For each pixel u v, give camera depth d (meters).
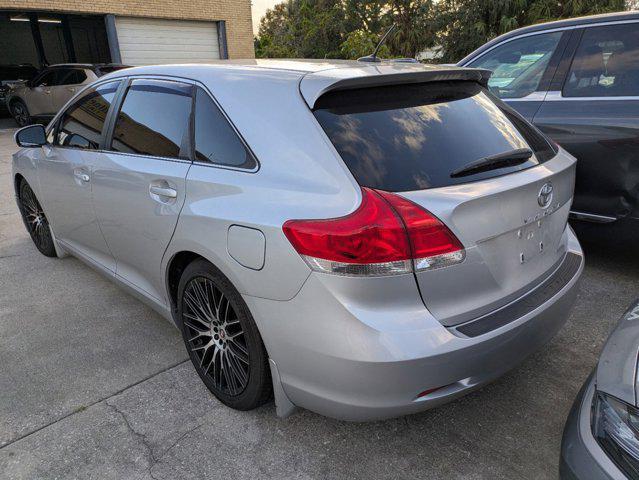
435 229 1.65
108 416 2.33
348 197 1.68
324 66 2.18
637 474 1.32
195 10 15.65
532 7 22.34
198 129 2.26
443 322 1.74
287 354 1.86
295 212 1.75
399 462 2.04
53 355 2.84
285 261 1.76
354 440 2.15
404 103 2.01
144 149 2.58
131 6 14.41
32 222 4.34
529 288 2.04
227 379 2.29
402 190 1.71
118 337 3.01
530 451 2.07
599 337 2.85
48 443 2.17
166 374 2.64
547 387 2.46
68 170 3.22
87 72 11.71
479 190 1.76
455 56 24.02
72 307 3.40
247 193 1.93
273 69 2.16
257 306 1.90
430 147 1.87
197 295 2.31
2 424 2.29
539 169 2.05
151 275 2.66
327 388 1.78
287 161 1.87
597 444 1.43
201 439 2.18
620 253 3.54
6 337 3.04
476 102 2.23
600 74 3.40
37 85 12.88
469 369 1.75
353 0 26.95
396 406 1.72
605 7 21.31
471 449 2.09
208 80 2.28
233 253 1.94
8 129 13.66
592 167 3.39
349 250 1.61
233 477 1.98
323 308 1.69
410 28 24.64
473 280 1.78
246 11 16.78
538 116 3.61
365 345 1.63
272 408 2.36
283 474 1.99
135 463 2.06
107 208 2.84
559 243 2.30
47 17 16.50
